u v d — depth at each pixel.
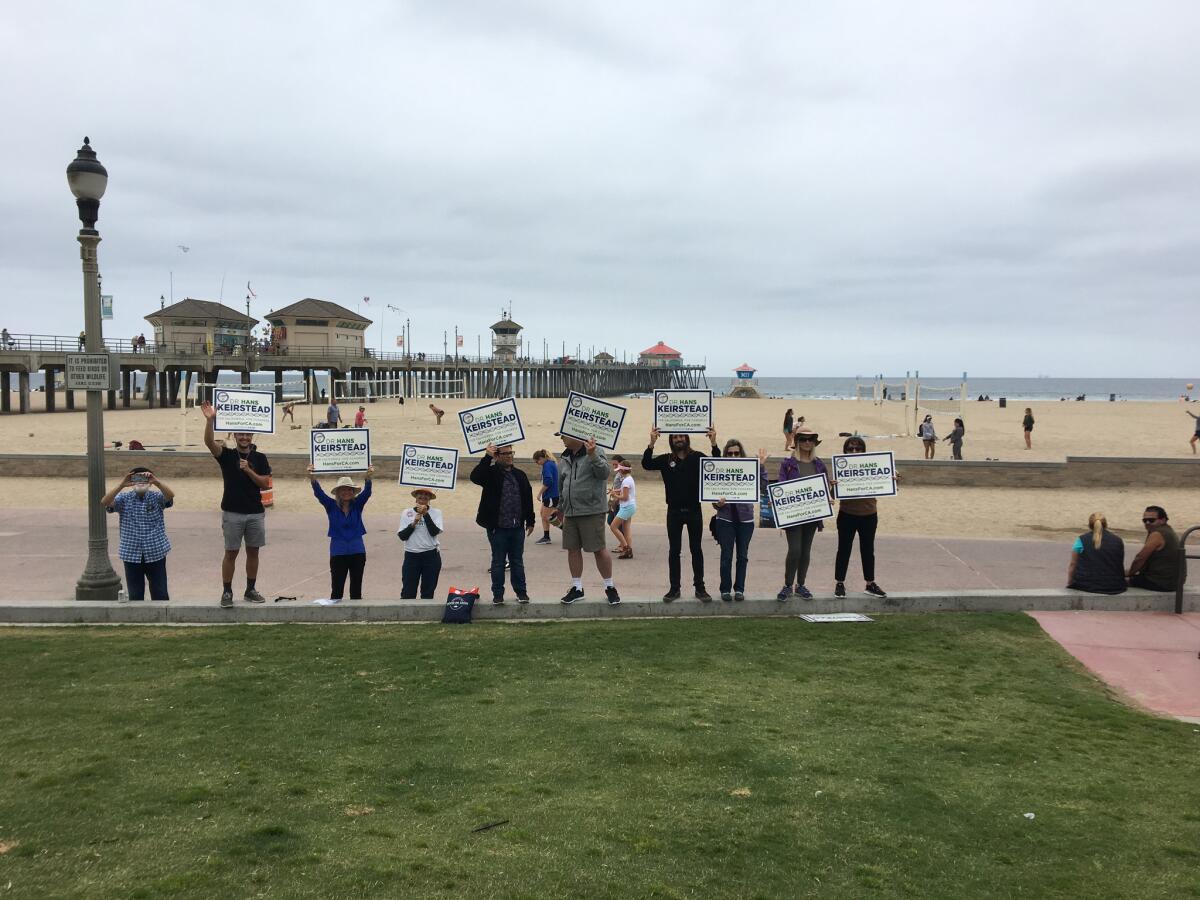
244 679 6.98
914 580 11.78
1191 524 17.28
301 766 5.13
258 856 3.95
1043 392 181.25
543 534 15.34
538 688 6.79
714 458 9.34
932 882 3.93
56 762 5.12
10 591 11.53
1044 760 5.51
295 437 35.66
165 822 4.31
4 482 23.62
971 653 7.98
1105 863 4.16
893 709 6.43
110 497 9.69
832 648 8.09
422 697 6.53
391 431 38.59
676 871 3.94
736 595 9.54
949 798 4.88
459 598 9.31
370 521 17.95
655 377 164.00
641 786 4.93
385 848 4.07
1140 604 9.57
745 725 5.97
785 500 9.28
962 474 22.19
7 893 3.54
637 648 8.02
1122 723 6.24
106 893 3.56
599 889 3.74
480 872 3.86
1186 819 4.68
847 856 4.16
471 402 69.38
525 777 5.03
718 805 4.70
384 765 5.18
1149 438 39.50
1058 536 15.95
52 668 7.28
